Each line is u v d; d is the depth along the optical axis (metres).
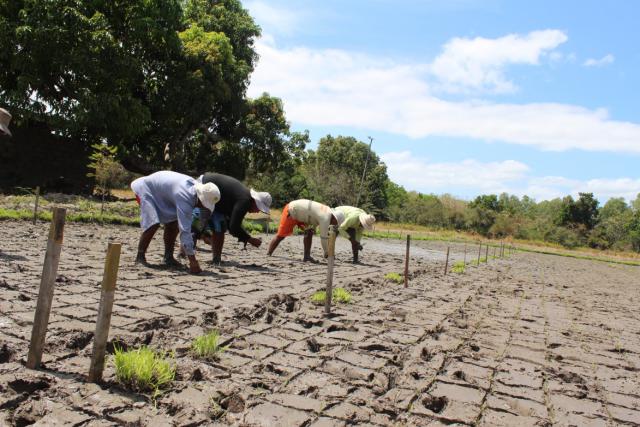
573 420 3.87
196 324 5.45
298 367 4.41
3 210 14.35
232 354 4.60
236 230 10.05
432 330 6.26
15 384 3.46
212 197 8.65
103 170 18.16
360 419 3.49
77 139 24.00
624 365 5.62
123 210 18.52
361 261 14.35
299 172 48.56
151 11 22.02
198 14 28.78
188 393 3.62
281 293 7.61
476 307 8.41
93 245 10.84
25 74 20.05
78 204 18.38
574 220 62.31
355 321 6.32
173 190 8.67
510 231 56.16
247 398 3.65
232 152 30.56
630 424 3.90
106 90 21.06
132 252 10.38
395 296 8.66
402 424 3.50
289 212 12.52
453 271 14.27
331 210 12.43
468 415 3.74
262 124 29.17
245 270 9.88
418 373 4.54
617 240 59.53
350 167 60.22
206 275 8.69
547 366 5.23
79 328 4.79
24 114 20.53
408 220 57.31
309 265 11.82
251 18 30.17
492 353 5.54
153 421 3.15
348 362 4.68
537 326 7.32
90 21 20.11
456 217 57.38
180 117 24.66
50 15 19.42
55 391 3.42
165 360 4.23
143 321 5.28
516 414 3.87
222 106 27.27
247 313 6.11
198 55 24.08
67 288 6.46
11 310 5.16
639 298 13.43
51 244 3.68
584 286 15.03
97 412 3.18
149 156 28.86
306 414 3.47
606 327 7.88
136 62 21.22
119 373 3.64
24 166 22.64
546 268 21.95
